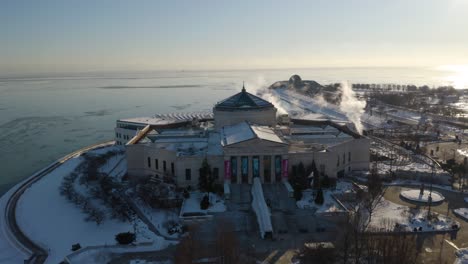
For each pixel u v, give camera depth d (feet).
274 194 389.60
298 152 428.15
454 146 638.12
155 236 320.91
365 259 275.80
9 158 651.66
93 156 562.66
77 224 352.90
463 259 278.46
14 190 458.50
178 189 414.21
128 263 285.02
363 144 484.74
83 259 287.48
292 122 625.82
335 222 342.64
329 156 428.15
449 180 441.27
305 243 300.20
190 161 421.59
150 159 467.52
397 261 251.39
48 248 313.32
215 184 412.77
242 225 338.75
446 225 331.98
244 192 396.78
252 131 437.58
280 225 334.44
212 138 502.38
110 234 331.16
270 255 290.35
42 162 627.46
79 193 416.05
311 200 380.99
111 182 448.65
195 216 351.87
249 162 409.90
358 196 392.27
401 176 458.50
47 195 426.10
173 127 595.47
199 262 281.13
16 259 304.09
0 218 378.32
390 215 353.10
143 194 400.47
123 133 653.30
